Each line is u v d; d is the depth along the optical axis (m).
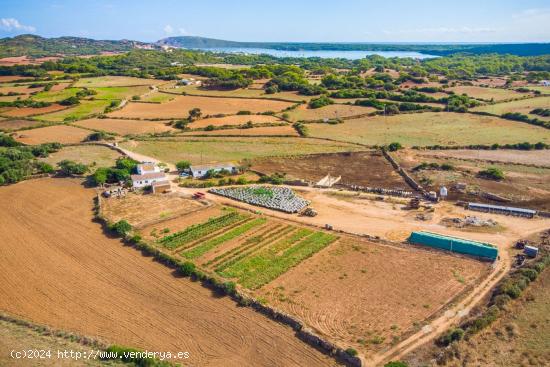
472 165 111.88
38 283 59.75
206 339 48.12
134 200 90.19
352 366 43.91
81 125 157.75
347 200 90.31
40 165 107.56
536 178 100.44
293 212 83.44
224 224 78.12
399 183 100.62
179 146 134.25
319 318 51.22
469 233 73.50
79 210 85.19
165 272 62.38
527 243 69.12
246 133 147.38
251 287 57.88
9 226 78.38
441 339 47.03
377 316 51.56
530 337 47.72
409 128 154.25
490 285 57.72
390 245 69.62
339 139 140.75
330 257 66.00
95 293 57.28
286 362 44.66
